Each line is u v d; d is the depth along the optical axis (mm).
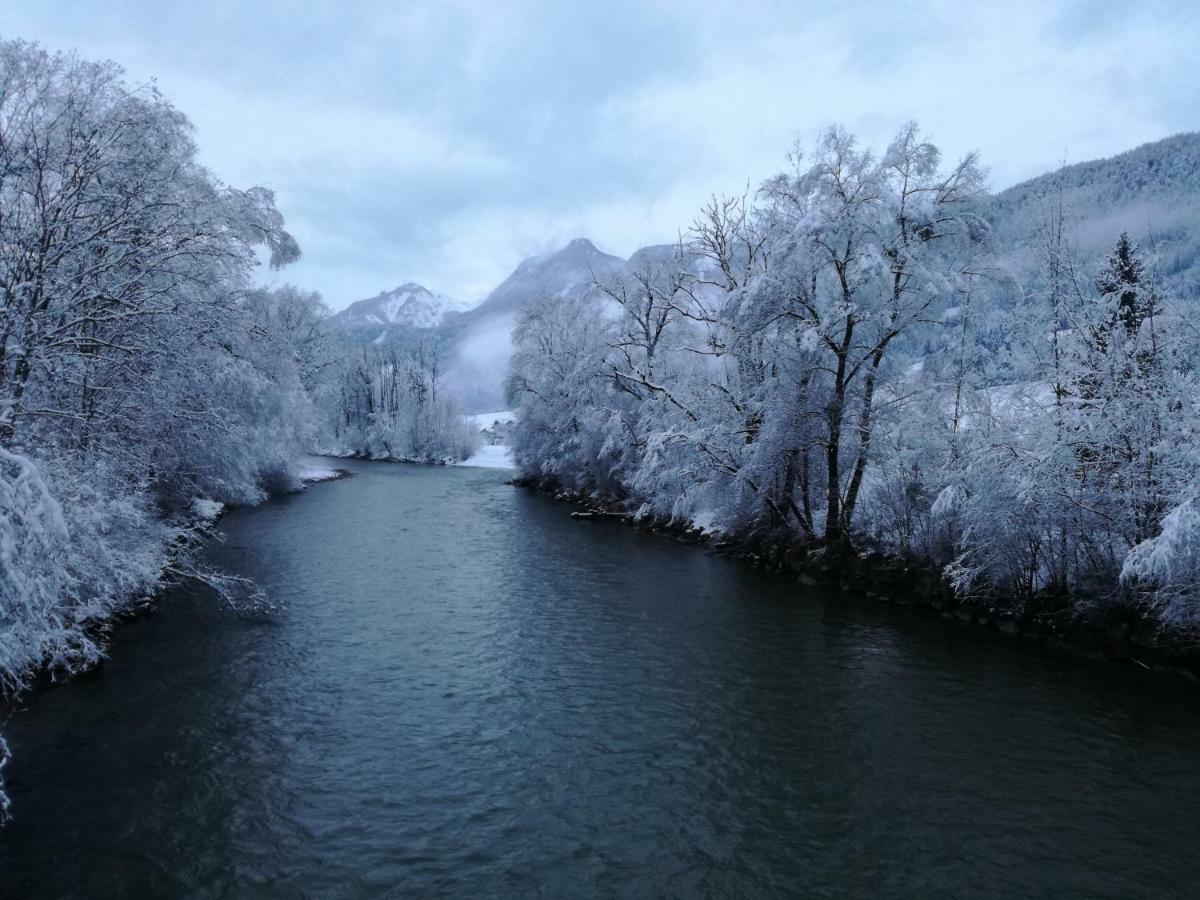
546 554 27656
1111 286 17016
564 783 10359
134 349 14070
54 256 11695
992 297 21656
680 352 38469
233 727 11781
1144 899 8055
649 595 21469
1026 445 17016
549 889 7992
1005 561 17969
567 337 49688
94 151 12602
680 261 35844
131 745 11031
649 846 8883
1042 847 9047
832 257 22531
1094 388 16562
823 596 21641
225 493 30250
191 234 15242
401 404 97312
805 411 23141
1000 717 12961
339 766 10641
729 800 10016
